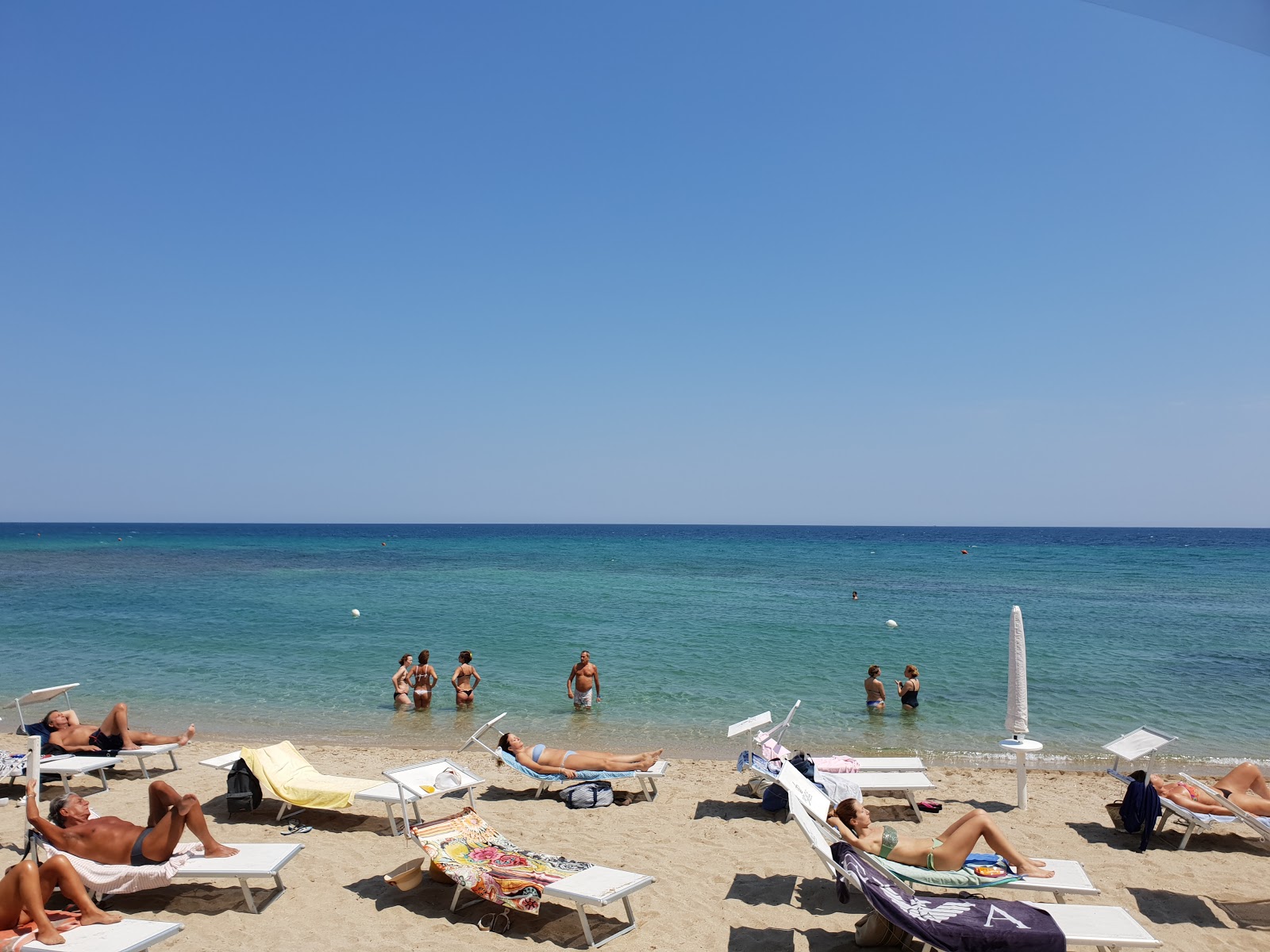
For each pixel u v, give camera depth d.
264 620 26.27
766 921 5.84
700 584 42.16
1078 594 37.19
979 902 5.05
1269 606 32.09
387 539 128.50
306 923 5.70
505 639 22.30
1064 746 12.26
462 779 8.05
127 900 6.02
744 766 8.65
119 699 15.00
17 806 8.49
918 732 13.05
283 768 8.24
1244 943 5.54
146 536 136.50
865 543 111.81
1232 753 11.95
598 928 5.70
